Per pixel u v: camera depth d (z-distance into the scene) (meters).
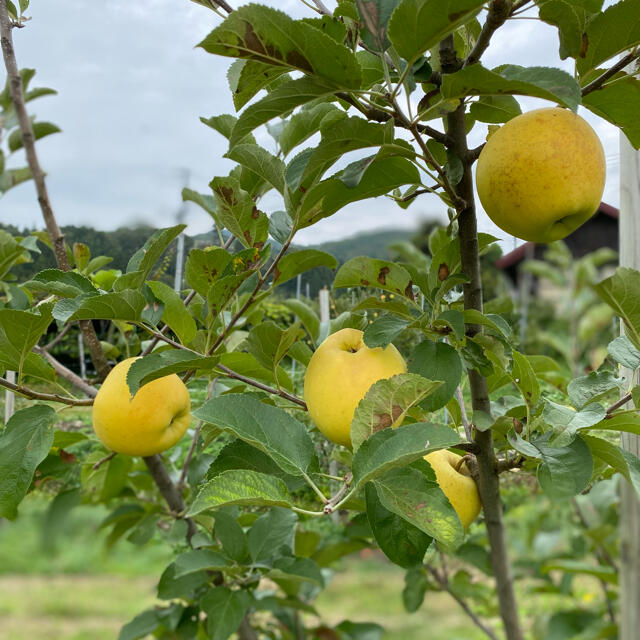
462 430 0.58
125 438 0.54
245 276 0.51
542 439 0.43
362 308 0.47
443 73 0.42
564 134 0.40
